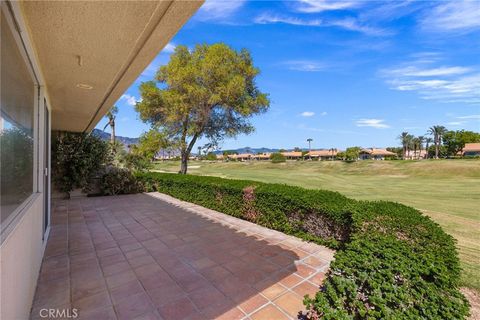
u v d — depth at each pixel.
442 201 9.33
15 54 1.74
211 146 11.55
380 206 3.31
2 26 1.41
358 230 2.81
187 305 2.36
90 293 2.54
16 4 1.59
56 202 7.57
